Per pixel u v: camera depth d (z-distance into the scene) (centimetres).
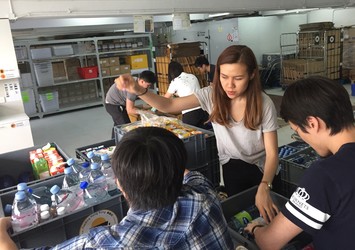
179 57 582
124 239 68
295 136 283
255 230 109
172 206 75
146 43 888
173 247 71
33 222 126
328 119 80
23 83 700
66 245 73
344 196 76
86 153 213
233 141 169
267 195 139
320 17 936
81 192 144
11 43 352
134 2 402
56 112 754
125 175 71
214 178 223
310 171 82
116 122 381
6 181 202
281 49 830
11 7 336
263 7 512
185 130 217
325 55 776
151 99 151
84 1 367
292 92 86
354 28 779
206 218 77
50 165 192
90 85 826
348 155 78
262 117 156
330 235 81
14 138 370
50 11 351
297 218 82
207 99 169
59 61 761
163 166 70
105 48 809
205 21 873
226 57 142
